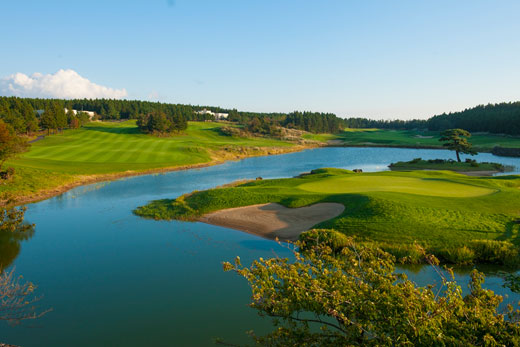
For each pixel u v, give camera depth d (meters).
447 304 7.41
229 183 49.47
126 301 15.65
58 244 24.17
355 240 22.16
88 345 12.41
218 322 13.79
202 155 85.69
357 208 27.66
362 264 9.93
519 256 19.11
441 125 193.50
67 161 64.19
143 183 52.38
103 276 18.53
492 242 19.91
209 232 26.64
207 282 17.59
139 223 29.58
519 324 7.23
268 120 174.75
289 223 27.56
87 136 109.50
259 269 8.93
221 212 31.42
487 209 26.67
